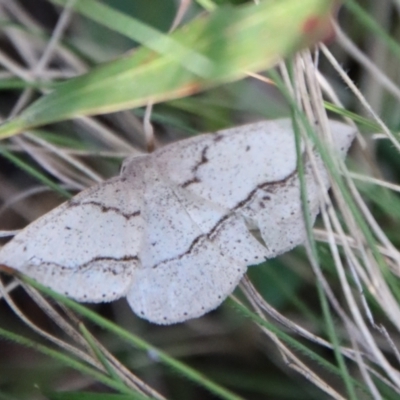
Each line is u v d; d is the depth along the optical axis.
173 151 0.25
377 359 0.26
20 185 0.28
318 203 0.25
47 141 0.27
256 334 0.28
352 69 0.28
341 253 0.27
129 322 0.28
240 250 0.25
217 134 0.25
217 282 0.25
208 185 0.25
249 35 0.24
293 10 0.24
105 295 0.25
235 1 0.26
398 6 0.27
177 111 0.28
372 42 0.28
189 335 0.28
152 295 0.25
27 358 0.28
